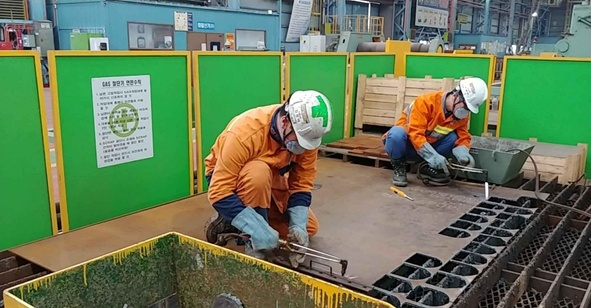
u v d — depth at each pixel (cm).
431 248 234
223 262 173
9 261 217
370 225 263
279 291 160
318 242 239
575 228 289
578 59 390
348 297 144
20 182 231
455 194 318
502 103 431
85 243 234
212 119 325
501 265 221
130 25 800
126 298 173
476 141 386
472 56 449
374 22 1345
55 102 239
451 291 189
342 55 436
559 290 211
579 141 401
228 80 329
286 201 233
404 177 335
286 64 379
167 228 255
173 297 189
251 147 204
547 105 411
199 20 892
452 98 322
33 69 227
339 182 342
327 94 429
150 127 287
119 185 276
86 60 249
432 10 1473
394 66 520
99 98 257
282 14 1227
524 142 371
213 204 204
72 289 156
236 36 966
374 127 484
